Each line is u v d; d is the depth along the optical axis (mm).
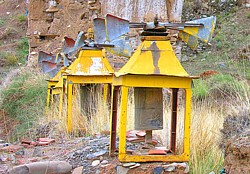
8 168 5090
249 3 21094
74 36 13766
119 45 5785
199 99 10648
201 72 14914
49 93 9625
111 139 4941
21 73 13070
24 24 23438
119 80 4551
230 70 14922
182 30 4762
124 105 4457
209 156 5066
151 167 4512
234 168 4305
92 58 7156
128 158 4531
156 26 4566
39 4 14703
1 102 11156
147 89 4695
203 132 5438
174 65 4473
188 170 4578
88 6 13461
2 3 26250
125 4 12102
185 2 21078
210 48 18109
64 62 8680
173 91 4828
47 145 6648
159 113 4727
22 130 8812
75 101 7668
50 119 8680
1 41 21891
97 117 7184
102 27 4816
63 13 14359
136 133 5559
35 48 14594
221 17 20672
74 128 7211
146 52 4500
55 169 4945
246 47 17047
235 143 4379
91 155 5043
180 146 5094
